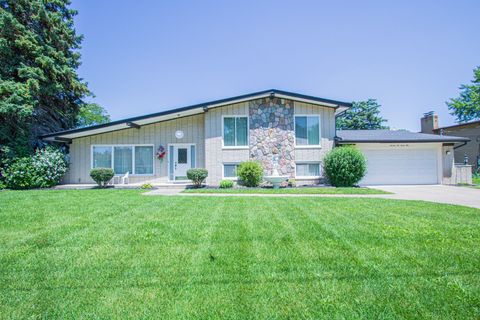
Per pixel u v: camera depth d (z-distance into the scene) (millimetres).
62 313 2346
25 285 2834
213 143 14359
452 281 2857
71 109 18609
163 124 15555
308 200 8500
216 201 8320
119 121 13820
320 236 4441
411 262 3359
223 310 2379
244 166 13367
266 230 4824
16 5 14820
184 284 2848
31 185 13312
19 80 14859
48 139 14914
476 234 4520
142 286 2811
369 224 5211
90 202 7996
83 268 3242
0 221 5492
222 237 4426
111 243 4141
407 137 15336
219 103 13898
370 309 2365
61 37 16891
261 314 2316
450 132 23203
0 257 3570
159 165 15430
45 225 5184
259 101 14367
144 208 7012
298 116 14383
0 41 13680
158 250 3838
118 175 15305
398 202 7980
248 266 3283
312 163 14305
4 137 13727
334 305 2441
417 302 2461
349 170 13156
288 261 3420
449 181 14961
